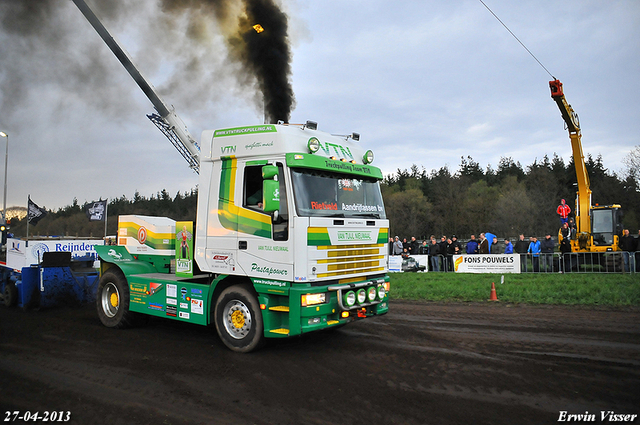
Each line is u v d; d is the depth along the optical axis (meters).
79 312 9.65
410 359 5.95
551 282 12.83
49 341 7.05
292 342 6.91
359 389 4.84
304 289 5.70
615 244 16.61
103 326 8.22
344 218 6.33
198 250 6.94
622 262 15.34
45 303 9.80
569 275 14.84
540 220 39.81
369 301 6.58
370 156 7.22
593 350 6.22
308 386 4.94
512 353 6.17
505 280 13.75
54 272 9.95
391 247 20.42
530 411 4.23
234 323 6.41
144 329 7.98
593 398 4.53
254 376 5.28
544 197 41.53
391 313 9.45
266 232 6.02
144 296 7.63
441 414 4.18
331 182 6.38
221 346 6.70
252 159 6.30
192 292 6.90
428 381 5.07
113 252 8.56
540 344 6.62
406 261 18.78
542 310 9.34
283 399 4.57
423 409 4.29
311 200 5.98
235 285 6.45
